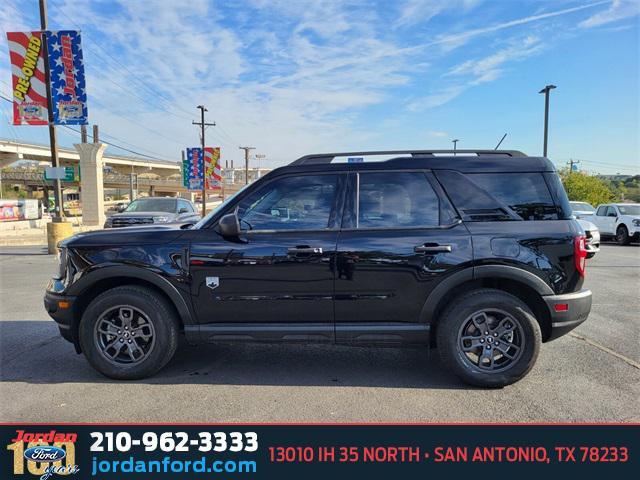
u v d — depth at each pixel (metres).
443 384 4.06
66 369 4.45
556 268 3.84
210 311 4.05
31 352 4.93
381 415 3.49
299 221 4.06
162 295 4.15
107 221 13.30
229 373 4.35
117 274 4.06
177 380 4.18
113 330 4.14
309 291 3.96
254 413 3.54
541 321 4.05
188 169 38.09
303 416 3.49
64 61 13.42
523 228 3.89
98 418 3.47
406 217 4.00
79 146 29.81
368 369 4.45
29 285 9.09
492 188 3.99
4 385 4.07
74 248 4.15
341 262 3.91
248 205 4.13
